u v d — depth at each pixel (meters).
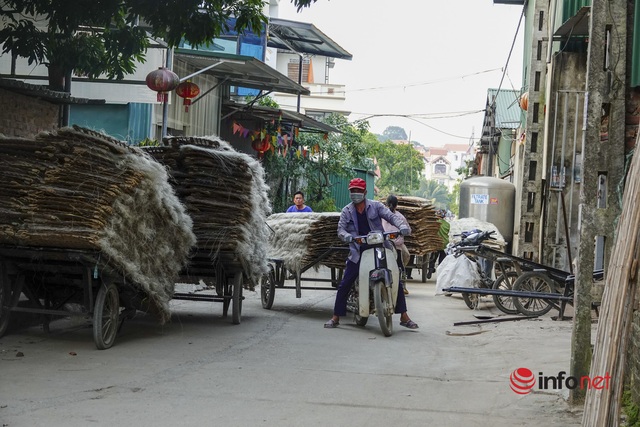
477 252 14.71
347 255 12.78
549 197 16.28
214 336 10.39
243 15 11.94
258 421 6.11
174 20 11.38
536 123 18.38
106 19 11.63
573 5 13.97
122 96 15.92
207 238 10.91
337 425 6.11
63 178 8.63
